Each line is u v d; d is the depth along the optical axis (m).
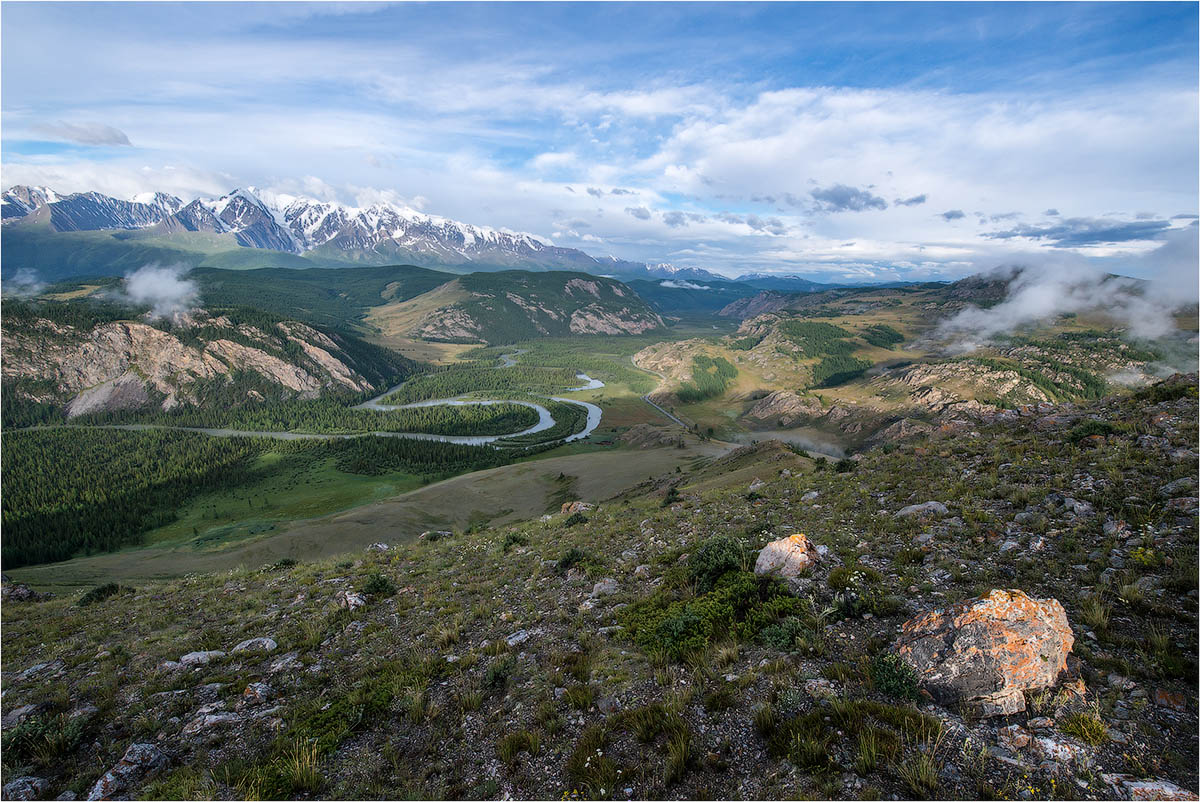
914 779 6.94
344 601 20.09
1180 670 8.05
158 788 9.49
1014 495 16.72
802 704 8.83
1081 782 6.68
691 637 11.56
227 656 15.95
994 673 8.14
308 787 9.14
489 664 12.70
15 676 16.62
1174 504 13.55
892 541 15.81
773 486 30.08
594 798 7.82
